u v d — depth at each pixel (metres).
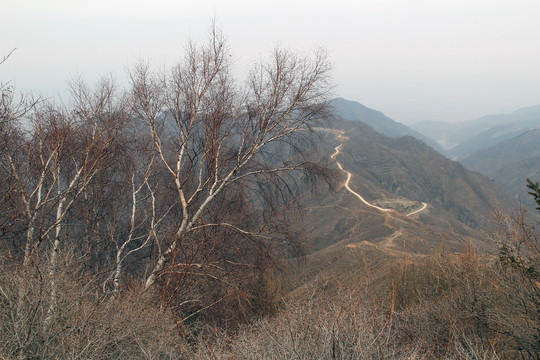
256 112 9.52
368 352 3.87
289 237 9.82
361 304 4.90
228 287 8.79
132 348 5.60
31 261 6.26
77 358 4.60
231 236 9.47
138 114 9.62
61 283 5.52
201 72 9.02
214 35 9.12
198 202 10.05
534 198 4.50
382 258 25.81
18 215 7.95
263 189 10.09
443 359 4.48
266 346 4.53
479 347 4.85
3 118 7.11
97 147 8.95
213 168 9.47
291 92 9.50
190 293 9.43
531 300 4.73
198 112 9.26
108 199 10.48
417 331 5.59
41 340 4.84
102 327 5.17
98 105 9.80
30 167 9.27
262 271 9.71
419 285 8.47
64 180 10.25
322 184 10.38
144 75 9.34
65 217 9.31
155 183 11.02
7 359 4.24
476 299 5.62
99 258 10.15
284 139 9.90
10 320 4.77
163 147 10.59
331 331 3.94
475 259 6.87
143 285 8.99
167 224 10.59
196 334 8.15
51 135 8.57
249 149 9.66
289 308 4.87
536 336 4.62
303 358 3.82
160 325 6.24
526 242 4.87
